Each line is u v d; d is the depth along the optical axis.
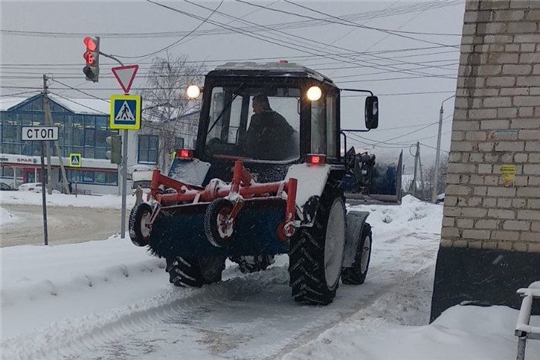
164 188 5.68
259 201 5.18
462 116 5.30
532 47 5.10
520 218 5.11
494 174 5.20
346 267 7.16
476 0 5.26
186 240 5.37
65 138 47.69
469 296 5.23
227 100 6.35
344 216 6.49
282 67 6.25
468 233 5.27
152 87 35.56
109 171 46.72
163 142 36.88
